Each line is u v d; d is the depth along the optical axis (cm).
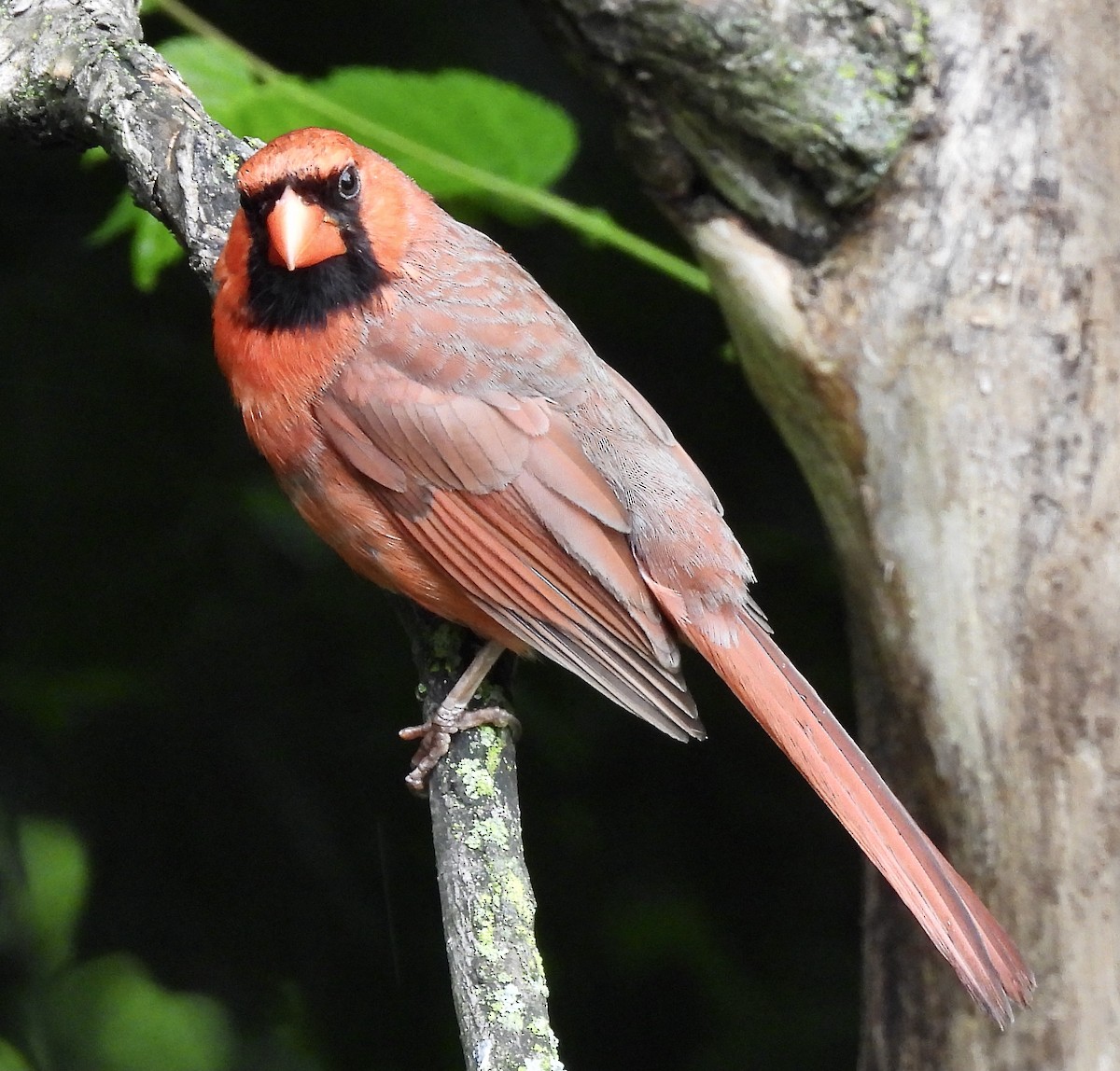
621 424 739
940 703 767
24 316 998
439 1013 948
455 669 736
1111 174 744
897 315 752
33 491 975
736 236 771
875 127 737
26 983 923
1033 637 748
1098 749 744
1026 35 743
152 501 981
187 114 803
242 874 951
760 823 1011
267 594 984
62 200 1027
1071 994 746
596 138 1062
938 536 758
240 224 710
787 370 777
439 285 729
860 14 732
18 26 850
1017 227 743
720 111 740
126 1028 919
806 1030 971
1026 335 744
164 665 968
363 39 1055
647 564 720
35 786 938
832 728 708
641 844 1002
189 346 1006
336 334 710
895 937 805
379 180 723
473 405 714
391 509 720
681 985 980
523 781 995
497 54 1066
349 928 953
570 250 1053
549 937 982
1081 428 743
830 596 1020
